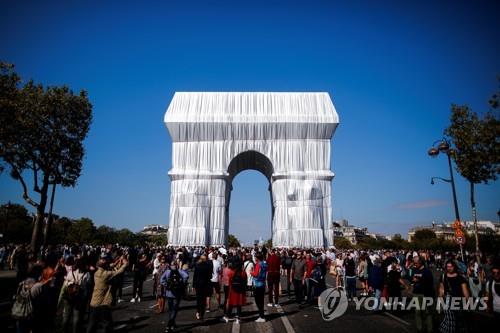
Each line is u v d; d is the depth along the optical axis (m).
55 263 12.38
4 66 32.38
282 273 40.00
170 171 57.66
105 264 11.39
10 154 35.56
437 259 59.72
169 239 55.62
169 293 13.62
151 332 13.58
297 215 56.41
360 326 14.52
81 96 40.44
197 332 13.57
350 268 21.14
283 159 58.53
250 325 14.77
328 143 59.12
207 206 56.66
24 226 92.44
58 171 40.47
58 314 17.09
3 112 32.09
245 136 58.97
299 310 18.36
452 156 28.98
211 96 60.66
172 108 59.59
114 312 17.56
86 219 123.25
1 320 14.82
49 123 38.66
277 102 60.38
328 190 57.72
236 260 15.25
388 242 172.75
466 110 29.33
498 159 26.44
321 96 61.09
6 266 46.69
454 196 25.66
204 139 58.88
